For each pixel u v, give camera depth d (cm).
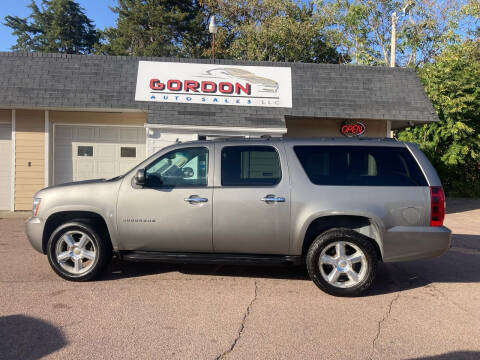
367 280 523
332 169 545
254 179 550
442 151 1861
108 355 363
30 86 1174
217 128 1158
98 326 423
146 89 1208
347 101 1248
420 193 525
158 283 567
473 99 1709
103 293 521
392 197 524
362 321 451
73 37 4338
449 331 430
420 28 2655
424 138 1839
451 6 2612
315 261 525
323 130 1334
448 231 523
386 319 459
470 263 723
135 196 554
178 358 361
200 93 1220
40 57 1237
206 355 367
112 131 1284
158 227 550
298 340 400
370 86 1287
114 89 1198
